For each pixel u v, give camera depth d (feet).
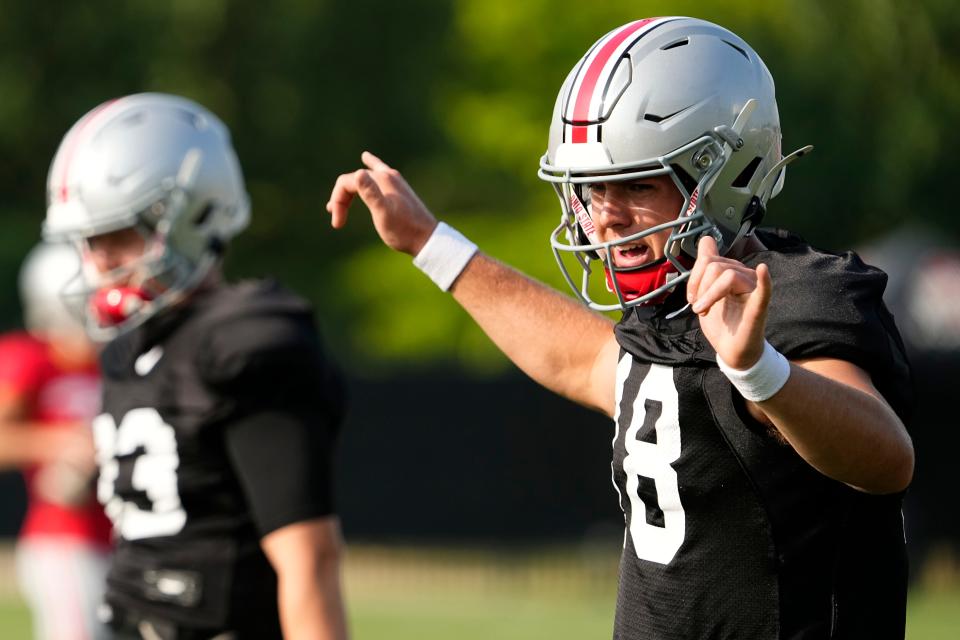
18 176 241.76
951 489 142.31
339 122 237.66
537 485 164.86
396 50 236.84
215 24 229.04
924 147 144.15
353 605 124.67
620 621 35.27
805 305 31.63
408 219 40.70
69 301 47.80
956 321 148.87
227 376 41.75
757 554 32.68
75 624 67.77
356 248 242.78
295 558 40.96
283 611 40.98
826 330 31.22
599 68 34.73
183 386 42.57
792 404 29.14
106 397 44.57
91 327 46.80
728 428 32.53
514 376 166.30
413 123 235.81
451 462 166.50
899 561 33.42
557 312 39.81
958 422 143.33
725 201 34.65
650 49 34.65
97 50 231.71
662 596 33.91
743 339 28.63
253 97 234.99
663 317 34.63
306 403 42.16
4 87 231.71
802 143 153.69
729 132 34.14
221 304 43.24
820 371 31.12
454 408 166.81
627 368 35.14
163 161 47.09
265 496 41.29
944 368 144.66
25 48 232.32
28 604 119.55
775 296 32.12
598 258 36.60
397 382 167.22
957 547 141.90
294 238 244.22
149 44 230.27
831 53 140.67
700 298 28.94
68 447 69.21
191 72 232.12
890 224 167.53
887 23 136.98
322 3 232.12
